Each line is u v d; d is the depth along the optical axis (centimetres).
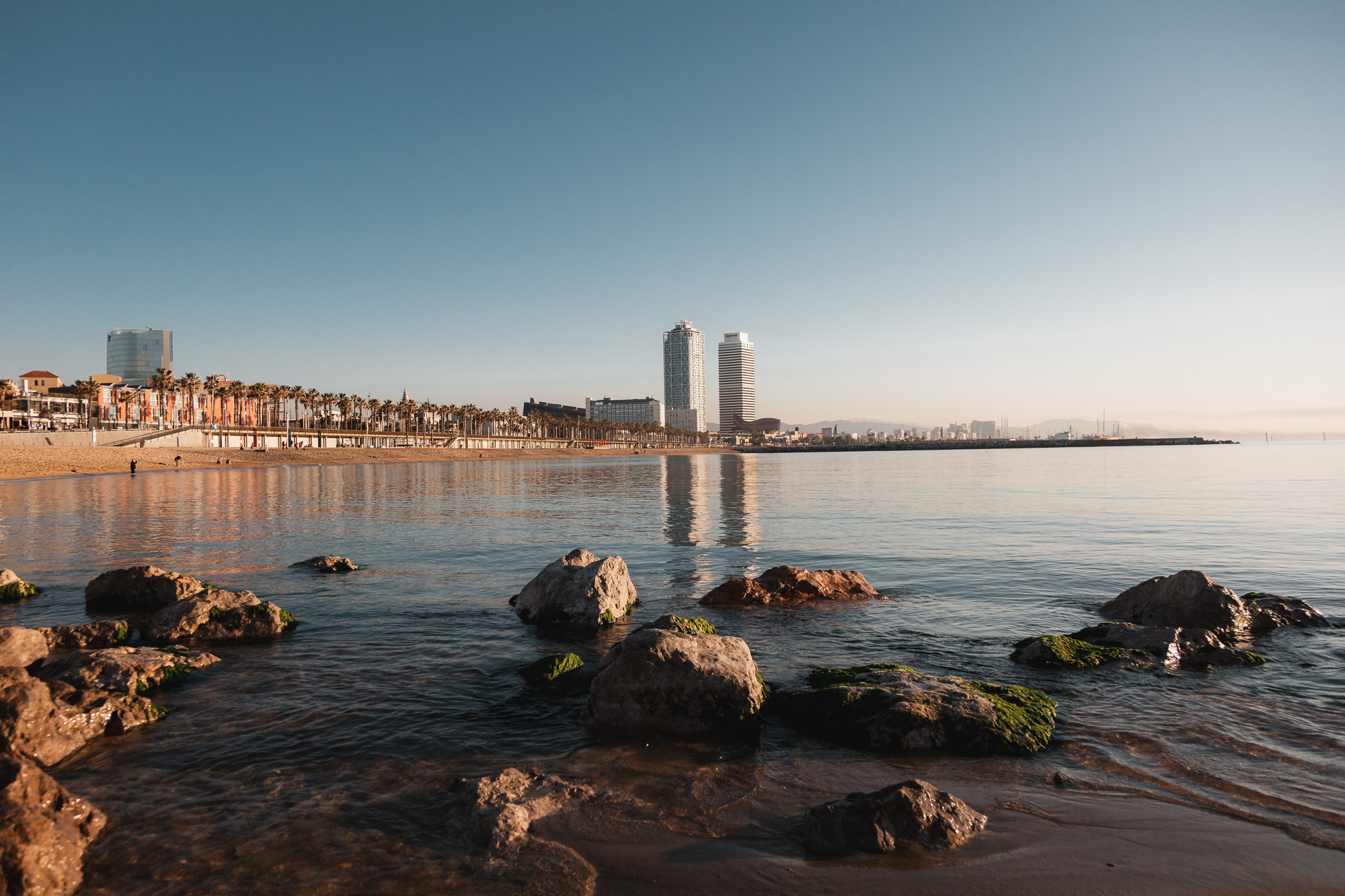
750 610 1534
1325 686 1010
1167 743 815
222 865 577
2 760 601
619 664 890
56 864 547
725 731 857
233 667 1123
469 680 1069
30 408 13262
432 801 688
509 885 548
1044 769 752
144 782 726
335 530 3095
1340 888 534
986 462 13250
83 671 967
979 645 1252
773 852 595
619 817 654
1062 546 2483
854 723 837
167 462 9900
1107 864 569
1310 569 1978
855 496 5066
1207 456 14750
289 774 746
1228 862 571
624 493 5766
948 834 602
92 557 2264
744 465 14250
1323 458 13188
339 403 18300
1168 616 1359
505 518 3722
